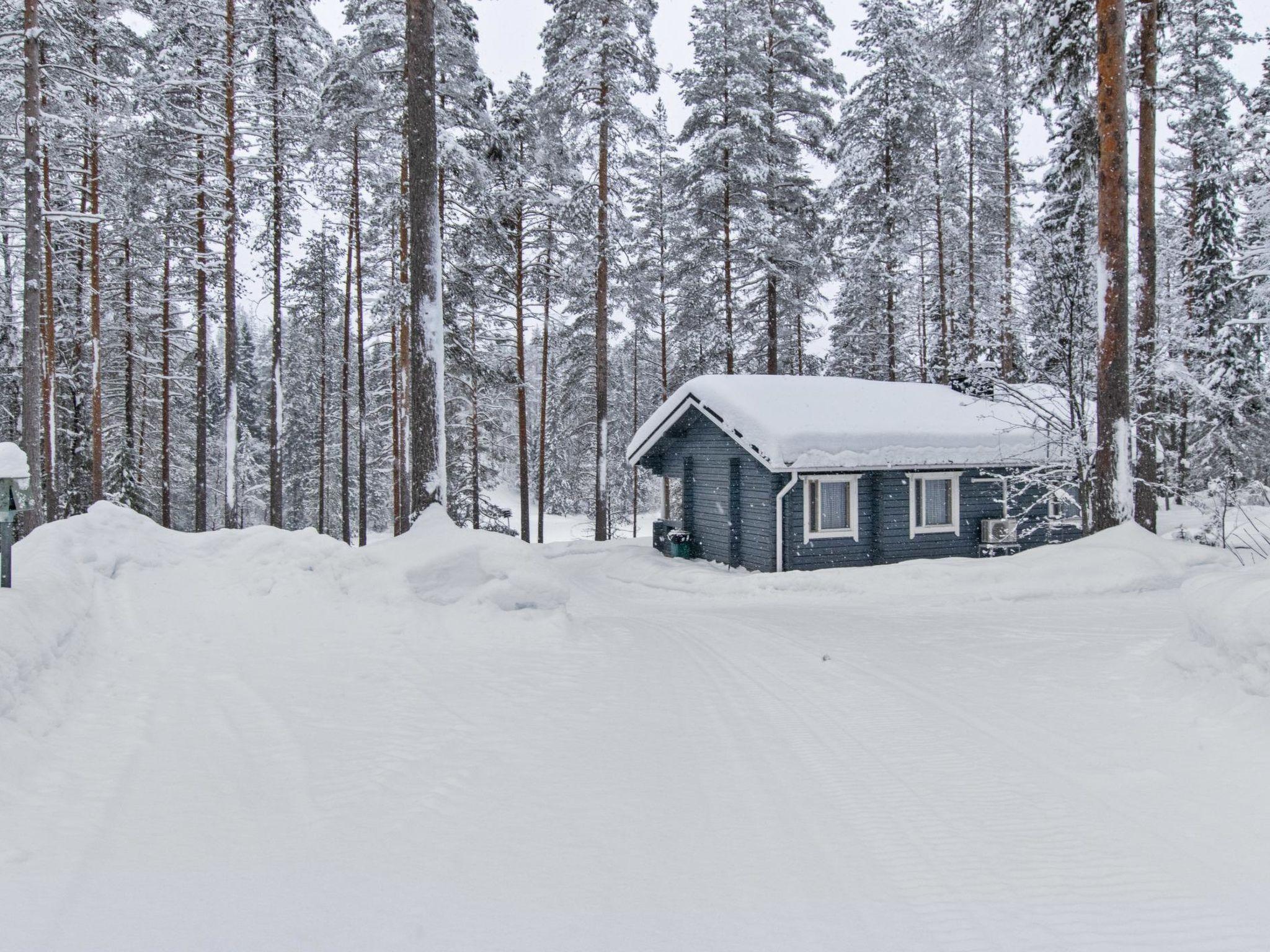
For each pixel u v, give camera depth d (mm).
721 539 18906
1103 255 13195
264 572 9203
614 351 39156
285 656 7375
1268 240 17938
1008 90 18141
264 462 44562
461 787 4617
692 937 3059
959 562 14211
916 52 25000
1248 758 4715
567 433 38188
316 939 2947
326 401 40781
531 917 3186
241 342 45156
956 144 29000
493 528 30656
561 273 27281
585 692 6750
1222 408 23156
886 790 4652
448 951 2904
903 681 7066
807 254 25781
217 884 3361
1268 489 15008
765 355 28250
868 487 17578
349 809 4242
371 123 19859
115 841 3734
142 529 9648
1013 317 15586
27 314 14938
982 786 4680
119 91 18562
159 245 23047
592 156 22656
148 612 8062
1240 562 13039
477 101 20312
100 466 21438
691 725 5926
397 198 20234
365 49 18188
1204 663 5953
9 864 3426
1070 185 16875
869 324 33000
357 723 5688
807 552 16953
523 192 25562
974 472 18484
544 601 9359
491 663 7625
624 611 12906
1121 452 13430
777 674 7445
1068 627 9109
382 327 25734
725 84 23844
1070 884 3496
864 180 25781
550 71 22406
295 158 22641
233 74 20062
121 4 19562
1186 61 22078
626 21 21953
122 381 31016
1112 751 5102
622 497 44031
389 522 46781
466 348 23391
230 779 4590
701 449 19953
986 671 7273
